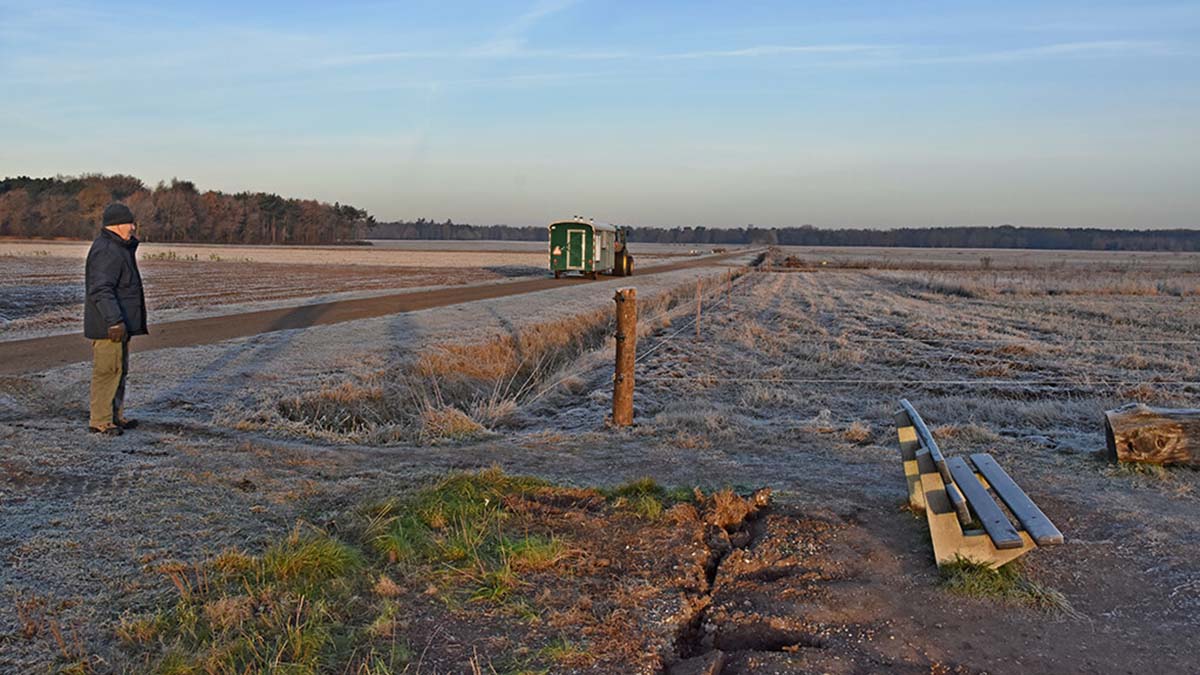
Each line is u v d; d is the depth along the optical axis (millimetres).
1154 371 14039
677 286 39812
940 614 4418
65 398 9711
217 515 5578
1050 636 4191
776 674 3787
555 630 4098
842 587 4727
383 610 4191
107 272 7793
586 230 45062
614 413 9211
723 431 8664
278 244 145000
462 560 4910
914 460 6000
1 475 6312
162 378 11094
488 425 9641
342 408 10555
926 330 20906
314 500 6023
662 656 3973
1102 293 38031
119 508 5656
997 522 4500
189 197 137375
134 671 3545
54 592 4297
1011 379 13133
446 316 21609
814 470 7184
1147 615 4430
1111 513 6000
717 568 5070
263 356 13477
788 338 18891
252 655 3709
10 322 18250
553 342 18984
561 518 5703
